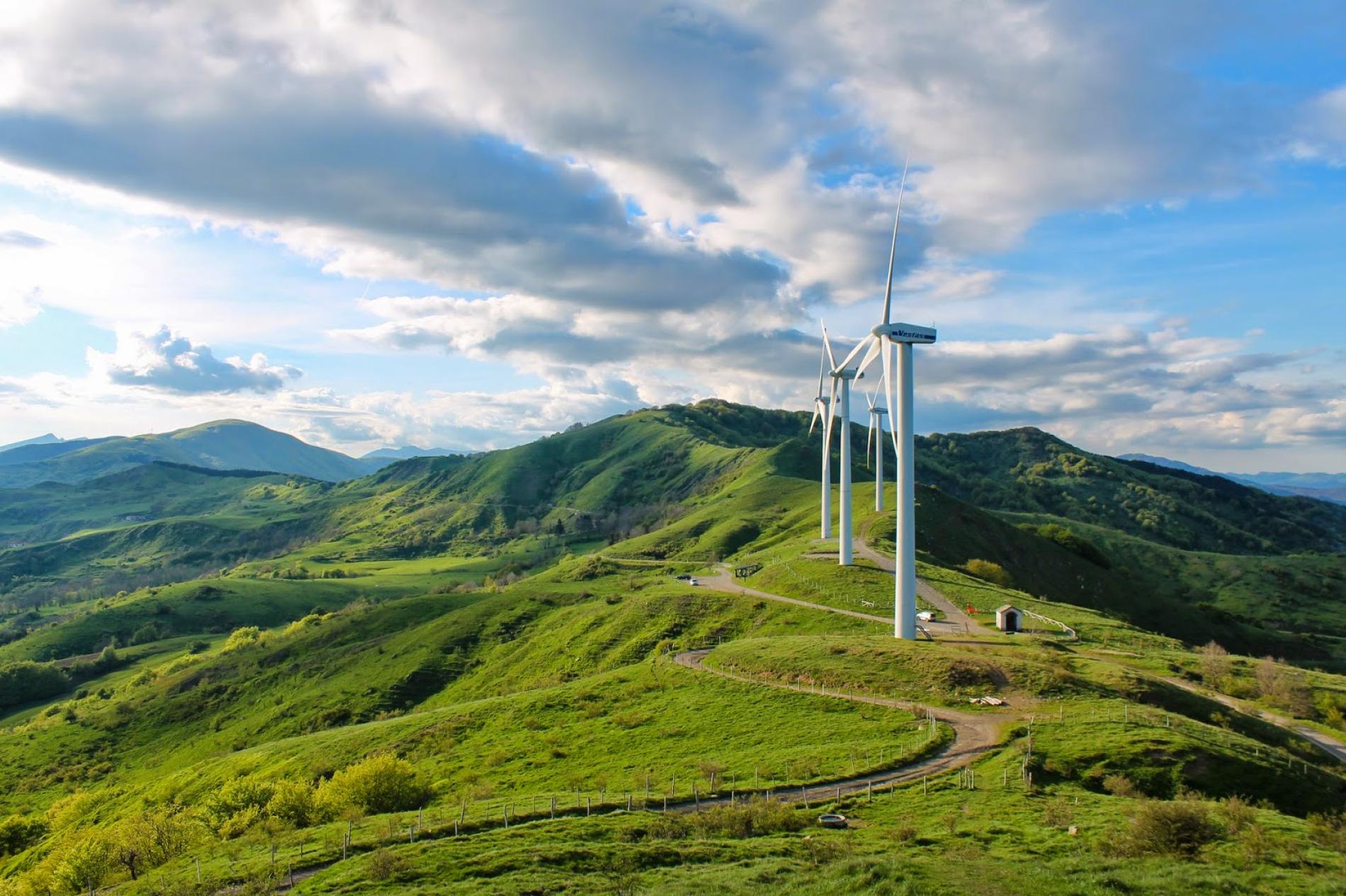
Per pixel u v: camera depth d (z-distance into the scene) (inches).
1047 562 7426.2
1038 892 1307.8
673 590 5999.0
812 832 1765.5
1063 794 1942.7
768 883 1423.5
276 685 6643.7
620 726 3056.1
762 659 3619.6
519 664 5669.3
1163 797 1993.1
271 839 2102.6
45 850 3742.6
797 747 2512.3
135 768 5738.2
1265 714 3235.7
